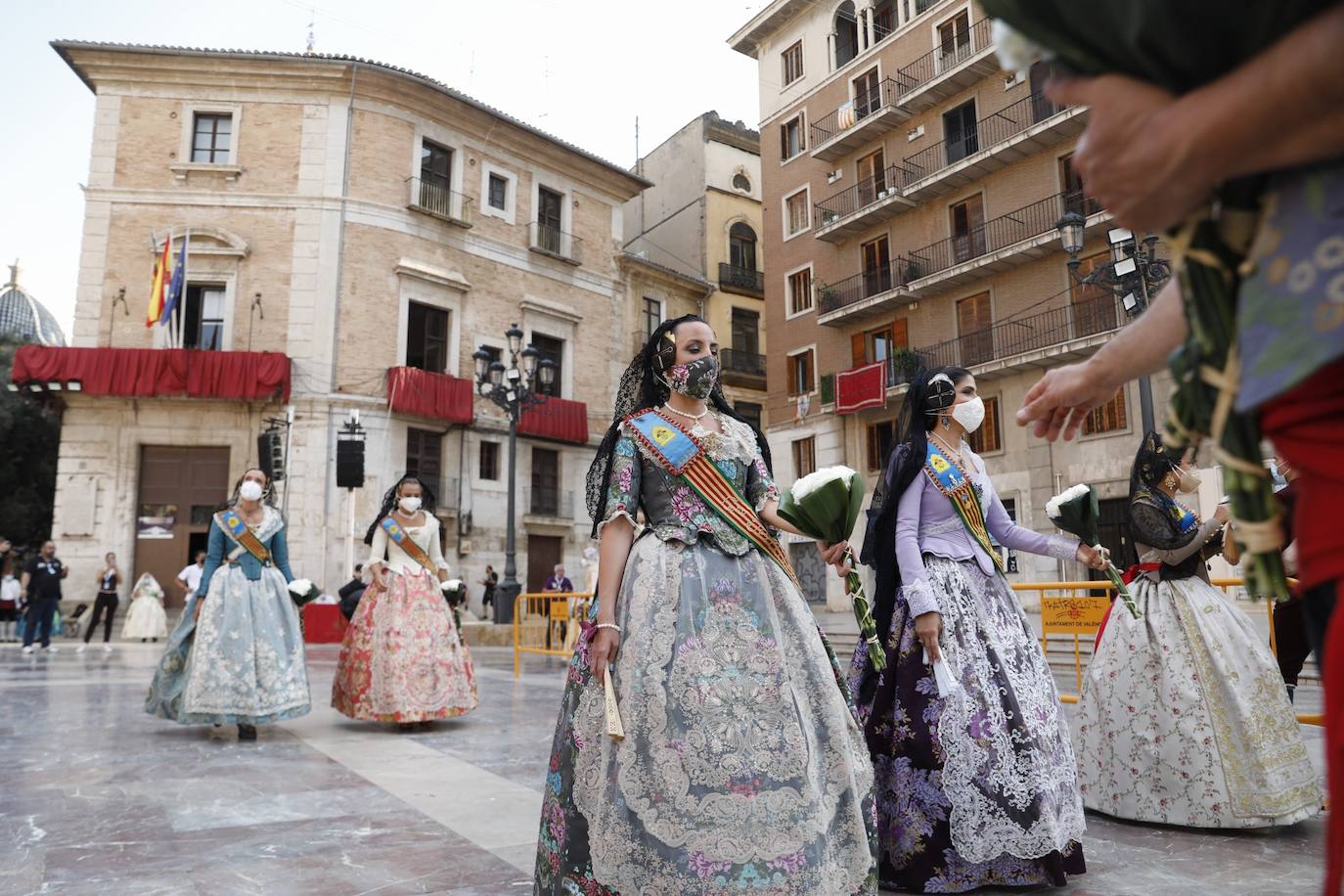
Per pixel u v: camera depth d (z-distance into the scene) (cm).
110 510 2116
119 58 2216
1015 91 2217
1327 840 74
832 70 2719
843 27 2730
